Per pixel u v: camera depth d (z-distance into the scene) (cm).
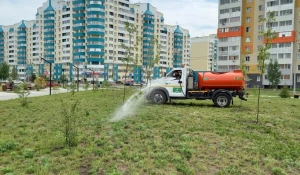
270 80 5506
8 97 2444
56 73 10194
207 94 1630
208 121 1058
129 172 520
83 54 9319
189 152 639
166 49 11300
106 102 1766
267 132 891
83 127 901
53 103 1684
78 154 615
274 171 540
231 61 6406
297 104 1895
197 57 10281
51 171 520
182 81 1639
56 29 10256
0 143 690
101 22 9038
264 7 5972
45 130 862
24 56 11731
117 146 684
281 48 5794
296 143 755
